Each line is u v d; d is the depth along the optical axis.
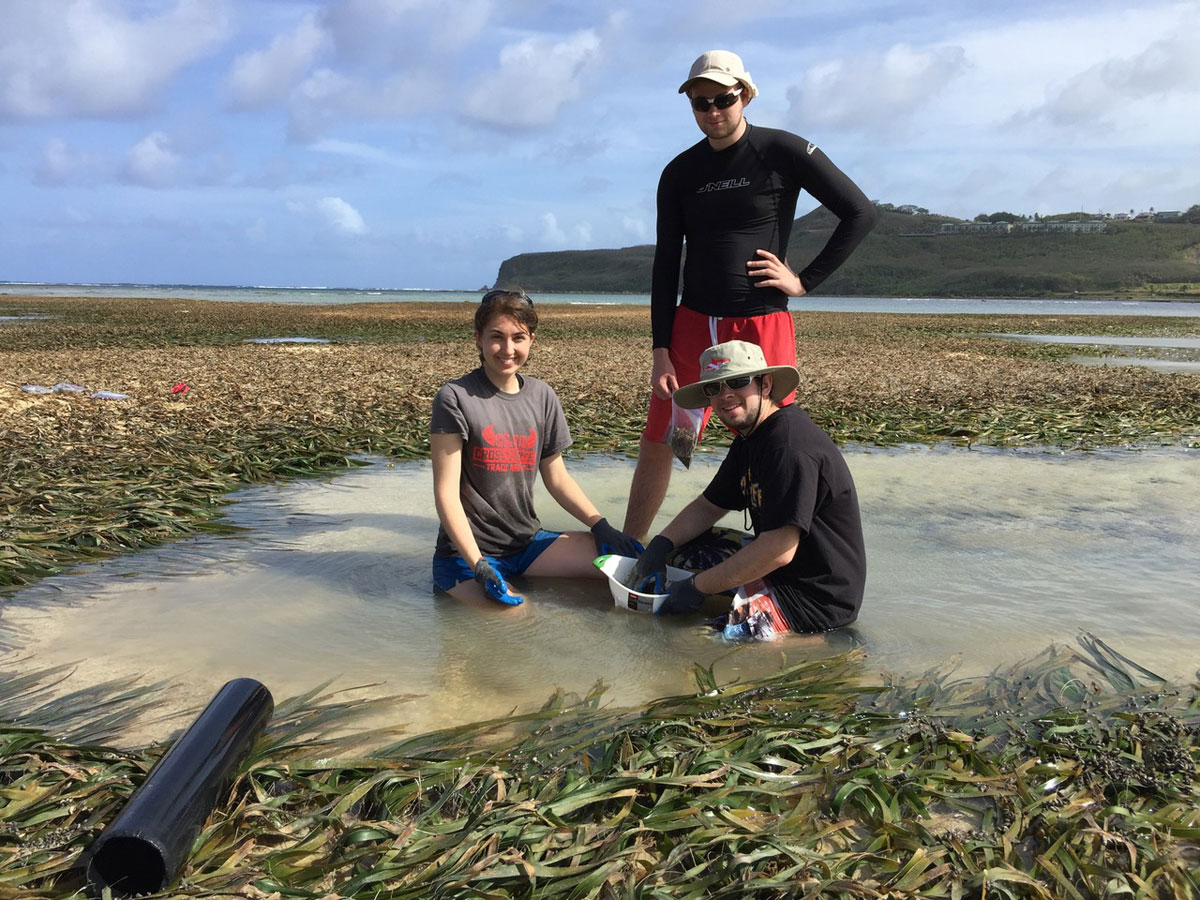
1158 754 2.57
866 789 2.44
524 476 4.36
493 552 4.41
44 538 4.78
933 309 75.06
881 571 4.43
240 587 4.23
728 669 3.32
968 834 2.25
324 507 5.85
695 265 4.59
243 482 6.58
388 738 2.75
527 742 2.68
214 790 2.27
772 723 2.81
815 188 4.35
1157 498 6.00
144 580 4.32
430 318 36.44
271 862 2.13
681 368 4.73
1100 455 7.69
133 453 7.13
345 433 8.36
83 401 9.98
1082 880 2.09
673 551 4.22
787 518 3.53
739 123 4.33
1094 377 13.92
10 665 3.29
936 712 2.89
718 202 4.42
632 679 3.23
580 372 14.56
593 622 3.82
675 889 2.04
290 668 3.28
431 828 2.24
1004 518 5.46
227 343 21.39
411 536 5.14
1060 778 2.47
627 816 2.31
